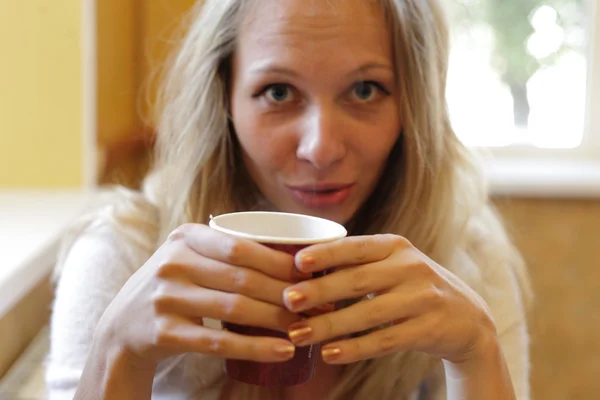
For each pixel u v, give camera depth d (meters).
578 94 2.16
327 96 0.88
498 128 2.19
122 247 1.02
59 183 1.81
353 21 0.86
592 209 1.89
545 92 2.17
